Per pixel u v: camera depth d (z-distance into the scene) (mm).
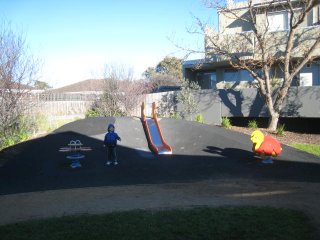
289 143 16875
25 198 10102
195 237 6527
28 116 21062
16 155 15844
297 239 6355
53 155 16031
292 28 18547
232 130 19453
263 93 20219
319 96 20750
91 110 27875
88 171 13859
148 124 20328
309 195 9617
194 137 18094
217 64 26531
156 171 13609
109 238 6602
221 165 14000
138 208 8531
